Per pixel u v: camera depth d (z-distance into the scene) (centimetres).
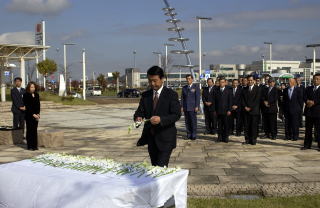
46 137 1141
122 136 1383
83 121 2041
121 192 330
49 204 351
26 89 1086
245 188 645
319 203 548
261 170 781
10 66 3500
